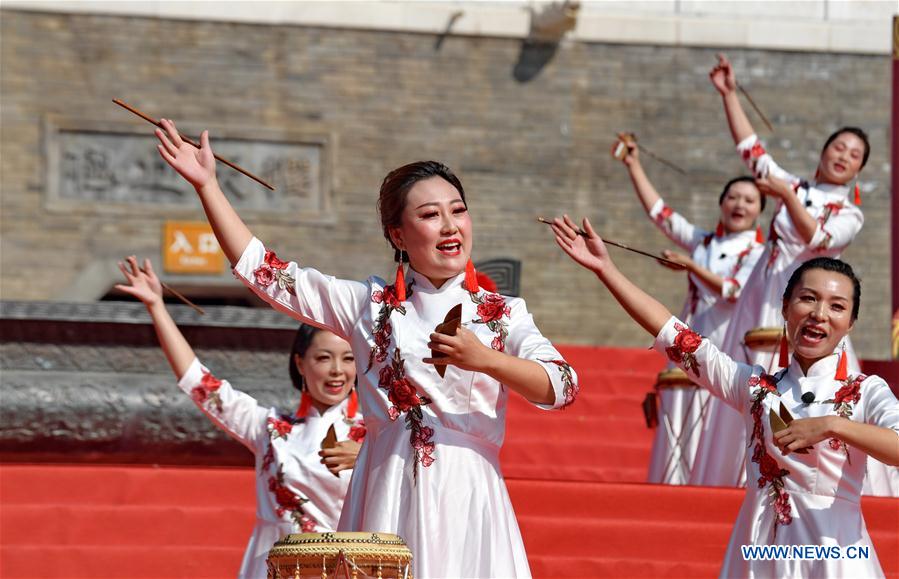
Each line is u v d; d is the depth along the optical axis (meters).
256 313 17.33
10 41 31.09
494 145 32.38
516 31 32.44
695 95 32.78
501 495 9.49
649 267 32.38
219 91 31.69
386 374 9.52
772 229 16.62
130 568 14.76
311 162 31.91
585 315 32.19
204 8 31.70
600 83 32.69
